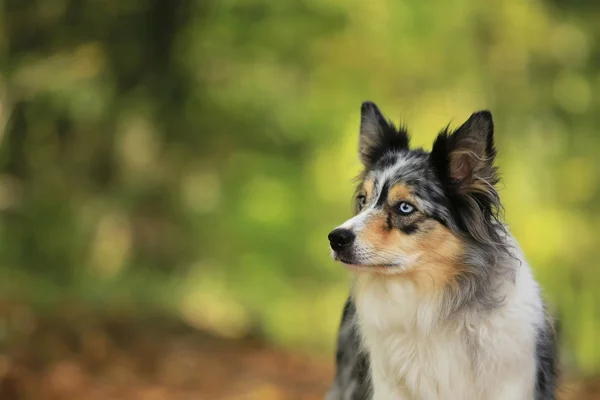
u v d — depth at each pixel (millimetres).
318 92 15594
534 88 15781
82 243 14188
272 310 16094
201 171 15656
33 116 13648
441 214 5113
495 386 4941
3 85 13258
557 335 5668
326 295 17781
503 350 4922
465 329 5004
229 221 16188
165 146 14930
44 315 10297
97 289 13047
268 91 15312
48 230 13992
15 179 14008
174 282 14867
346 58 15109
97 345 9703
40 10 13000
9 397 7758
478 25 15234
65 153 14141
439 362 5035
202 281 15727
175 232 15297
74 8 13094
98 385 8578
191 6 13766
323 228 17641
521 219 16172
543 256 16453
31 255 13844
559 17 15500
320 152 16344
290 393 9008
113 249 14633
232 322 13898
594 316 17391
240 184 16266
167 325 11688
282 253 17250
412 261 5066
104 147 14289
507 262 5105
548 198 16656
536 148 16344
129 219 14695
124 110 14125
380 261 5055
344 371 5914
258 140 15906
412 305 5102
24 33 13180
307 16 14484
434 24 14906
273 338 13383
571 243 16875
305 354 12219
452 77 15383
